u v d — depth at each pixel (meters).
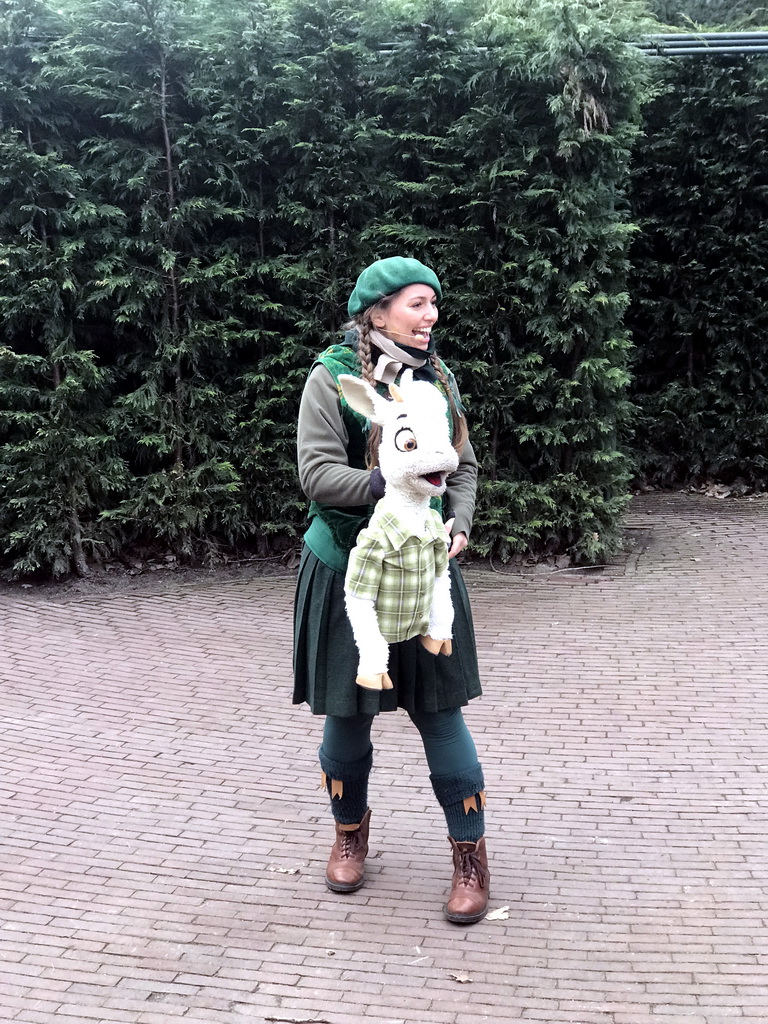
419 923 2.91
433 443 2.50
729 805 3.64
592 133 6.72
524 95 6.92
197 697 4.85
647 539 8.00
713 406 10.07
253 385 7.24
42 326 6.87
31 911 2.98
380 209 7.27
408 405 2.54
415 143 7.11
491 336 7.16
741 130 9.53
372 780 3.92
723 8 11.72
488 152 7.01
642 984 2.60
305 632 2.90
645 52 7.62
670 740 4.23
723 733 4.29
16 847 3.39
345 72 7.05
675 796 3.72
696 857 3.27
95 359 6.96
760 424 9.73
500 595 6.51
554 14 6.64
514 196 6.93
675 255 10.02
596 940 2.81
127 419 6.97
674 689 4.82
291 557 7.35
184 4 7.00
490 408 7.10
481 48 6.95
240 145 6.95
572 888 3.09
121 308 6.75
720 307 9.65
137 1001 2.55
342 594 2.80
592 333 7.09
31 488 6.78
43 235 6.71
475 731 4.36
